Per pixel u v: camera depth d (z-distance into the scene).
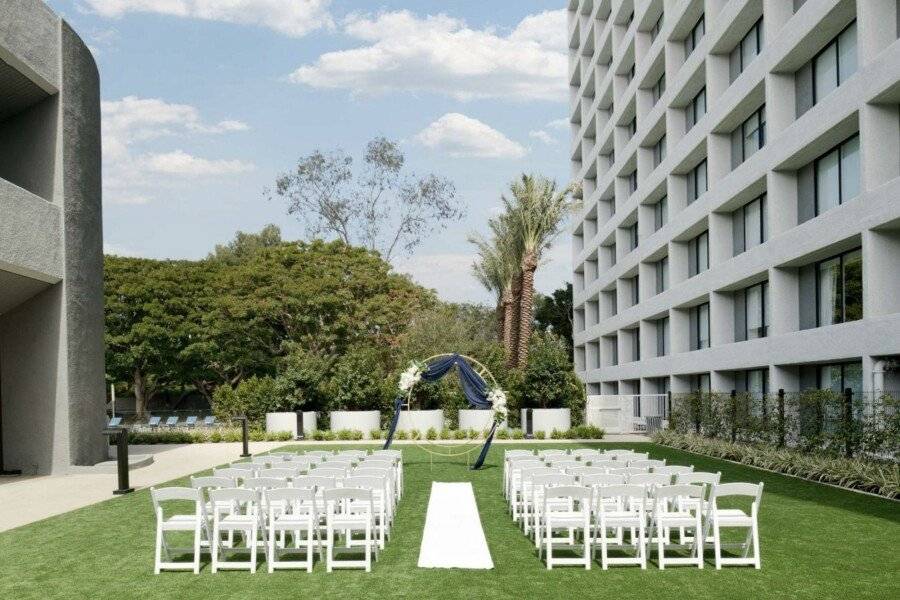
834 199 20.36
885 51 16.17
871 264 17.00
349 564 8.42
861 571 8.20
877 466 14.54
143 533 10.86
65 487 16.22
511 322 38.16
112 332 45.09
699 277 29.56
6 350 19.30
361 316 44.19
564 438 29.19
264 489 8.96
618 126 45.62
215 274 48.69
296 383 32.25
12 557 9.37
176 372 46.66
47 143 19.33
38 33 18.50
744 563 8.47
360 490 8.34
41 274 18.05
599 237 50.75
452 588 7.57
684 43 33.53
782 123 22.42
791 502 13.05
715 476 9.68
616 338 51.06
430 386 31.94
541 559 8.85
